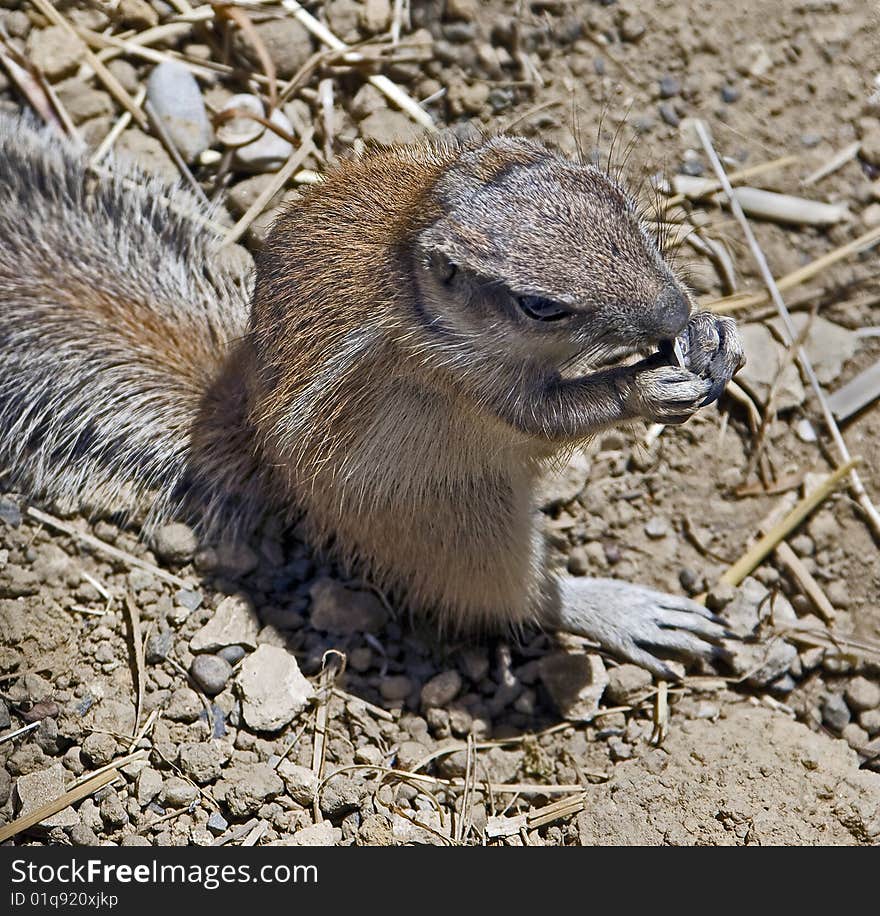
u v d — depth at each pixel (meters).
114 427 9.89
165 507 9.80
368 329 8.40
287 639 9.49
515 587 9.48
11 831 8.46
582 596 9.88
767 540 10.42
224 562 9.68
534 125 11.77
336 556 9.89
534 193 7.71
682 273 10.45
